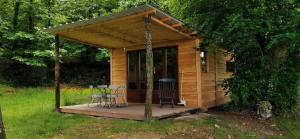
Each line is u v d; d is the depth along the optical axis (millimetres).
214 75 11492
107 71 23531
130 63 11992
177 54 10656
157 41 10898
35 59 18422
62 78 22156
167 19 7969
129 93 11945
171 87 10500
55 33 9477
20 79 19562
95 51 23031
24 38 18359
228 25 8977
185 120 8133
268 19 8719
